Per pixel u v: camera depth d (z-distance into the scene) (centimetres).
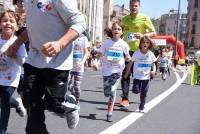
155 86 1448
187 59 5319
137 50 845
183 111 888
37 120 426
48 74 421
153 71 848
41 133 427
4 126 543
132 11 942
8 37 554
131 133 641
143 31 945
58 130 628
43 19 416
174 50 5016
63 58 424
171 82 1730
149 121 748
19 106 632
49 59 420
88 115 764
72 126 468
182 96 1165
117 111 829
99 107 868
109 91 726
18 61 520
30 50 436
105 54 769
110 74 740
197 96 1191
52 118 709
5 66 544
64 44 396
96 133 623
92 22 6981
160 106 939
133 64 862
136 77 830
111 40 775
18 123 652
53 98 422
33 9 419
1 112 545
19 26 668
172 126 718
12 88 550
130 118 762
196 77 1667
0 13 561
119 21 799
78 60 843
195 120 787
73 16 409
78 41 842
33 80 425
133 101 988
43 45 389
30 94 425
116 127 674
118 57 757
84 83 1458
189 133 671
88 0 6638
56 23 418
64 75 426
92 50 2869
